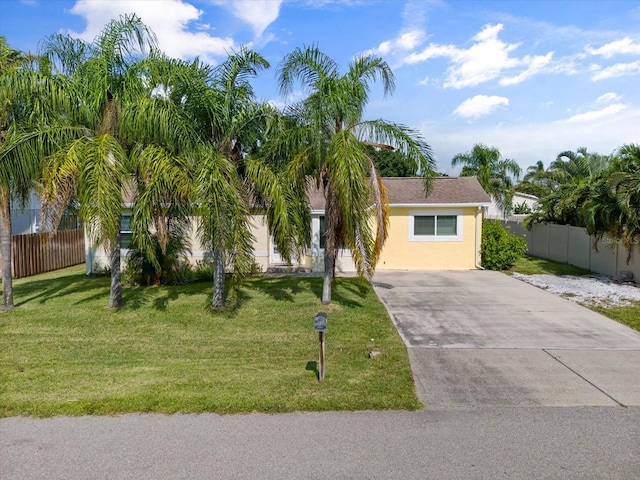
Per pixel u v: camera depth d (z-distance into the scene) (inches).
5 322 345.4
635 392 210.7
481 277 569.3
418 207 630.5
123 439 166.6
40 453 157.1
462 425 177.3
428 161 368.5
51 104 351.9
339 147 327.9
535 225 817.5
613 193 485.7
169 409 189.6
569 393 209.5
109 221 305.9
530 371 239.6
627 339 301.6
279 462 151.3
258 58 378.0
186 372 236.5
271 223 366.6
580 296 449.4
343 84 359.9
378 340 298.8
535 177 1601.9
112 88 370.9
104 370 240.4
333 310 377.7
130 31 374.6
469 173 1185.4
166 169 325.1
